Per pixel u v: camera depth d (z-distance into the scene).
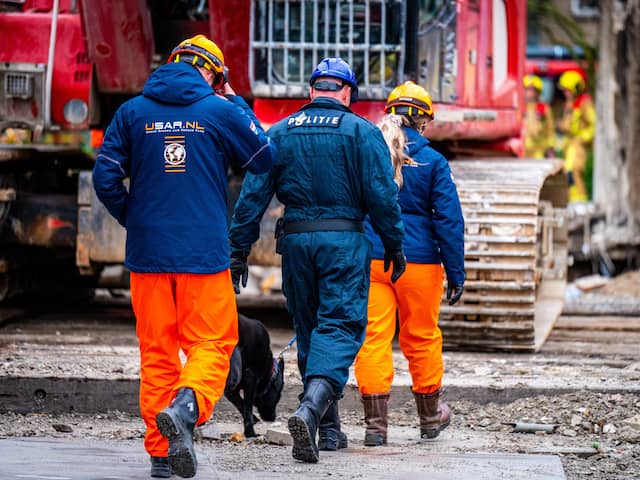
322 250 23.08
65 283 46.59
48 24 39.88
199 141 20.94
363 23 36.47
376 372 25.39
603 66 66.31
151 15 38.88
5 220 39.19
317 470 21.83
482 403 29.45
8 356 32.88
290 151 23.38
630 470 23.78
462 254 25.48
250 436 26.41
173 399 20.16
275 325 42.50
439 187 25.36
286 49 36.69
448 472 21.75
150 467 21.94
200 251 20.80
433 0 37.94
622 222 65.12
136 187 21.14
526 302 35.06
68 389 29.45
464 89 40.59
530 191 35.88
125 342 36.69
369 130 23.22
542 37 129.12
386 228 23.36
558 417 28.30
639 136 65.25
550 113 97.56
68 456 22.91
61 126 40.03
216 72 21.77
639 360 34.53
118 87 39.50
